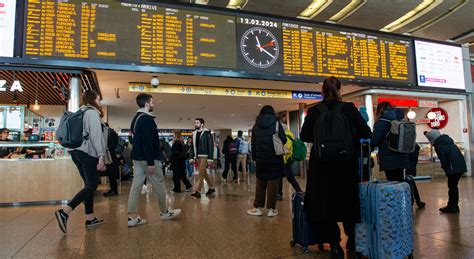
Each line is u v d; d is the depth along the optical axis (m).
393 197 2.70
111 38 6.69
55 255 3.10
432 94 10.62
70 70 6.79
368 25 14.17
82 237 3.73
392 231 2.67
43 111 13.28
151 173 4.24
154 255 3.07
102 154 4.09
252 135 4.91
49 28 6.32
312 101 11.66
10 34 6.12
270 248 3.25
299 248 3.25
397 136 3.93
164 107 12.95
